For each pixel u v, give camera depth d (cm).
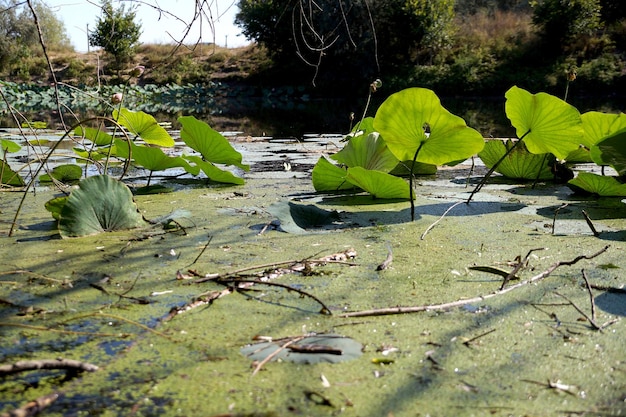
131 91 1836
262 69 2058
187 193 288
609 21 1728
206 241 194
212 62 2194
